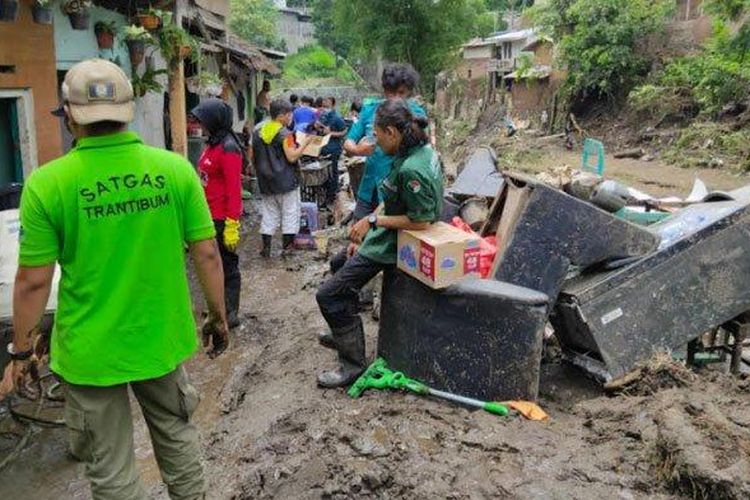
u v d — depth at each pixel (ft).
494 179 21.16
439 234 13.87
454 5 119.44
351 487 11.07
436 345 14.15
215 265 9.80
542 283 14.66
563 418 13.46
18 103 21.89
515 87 115.44
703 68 75.36
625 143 84.12
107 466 9.29
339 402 14.17
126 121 8.73
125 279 8.80
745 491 9.78
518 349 13.42
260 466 12.23
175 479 10.01
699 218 15.46
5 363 14.28
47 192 8.33
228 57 49.26
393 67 15.98
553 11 97.09
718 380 14.02
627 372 14.48
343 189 39.17
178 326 9.36
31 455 14.01
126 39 28.02
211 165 19.56
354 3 120.06
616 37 87.51
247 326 21.16
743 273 14.92
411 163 13.28
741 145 67.10
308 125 41.57
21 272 8.51
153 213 8.92
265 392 15.94
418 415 13.16
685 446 10.63
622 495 10.57
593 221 14.60
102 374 8.81
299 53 228.43
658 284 14.66
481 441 12.04
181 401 9.73
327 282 14.57
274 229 28.96
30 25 21.84
